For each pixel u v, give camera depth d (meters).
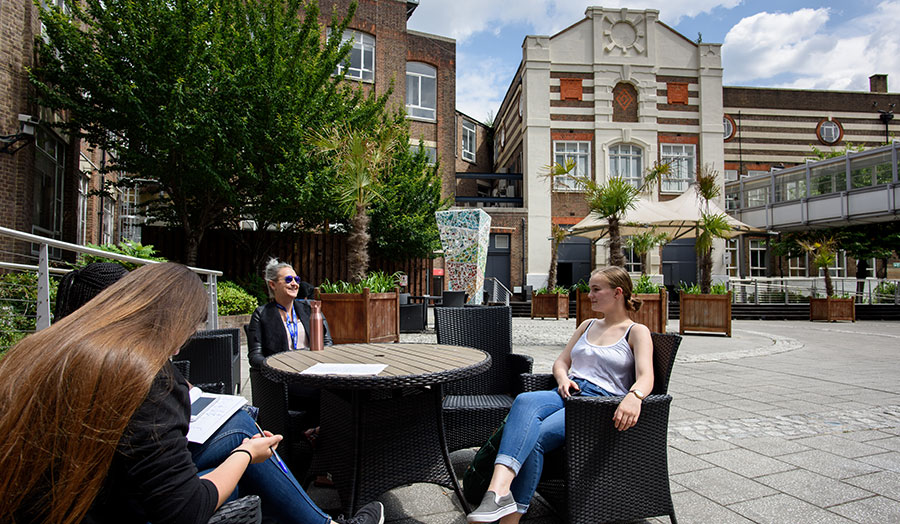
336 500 2.65
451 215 11.25
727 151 29.16
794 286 20.67
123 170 10.67
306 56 11.92
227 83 10.13
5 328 4.74
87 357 1.02
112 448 1.01
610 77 24.06
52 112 10.34
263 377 2.81
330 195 11.51
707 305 11.61
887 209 19.30
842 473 3.06
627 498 2.22
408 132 17.06
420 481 2.44
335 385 2.06
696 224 13.83
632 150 24.25
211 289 6.07
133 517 1.12
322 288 8.09
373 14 20.73
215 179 10.36
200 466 1.56
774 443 3.64
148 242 12.90
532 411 2.31
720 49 24.53
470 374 2.32
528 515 2.53
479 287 11.23
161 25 9.65
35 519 0.97
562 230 19.28
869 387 5.69
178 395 1.24
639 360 2.50
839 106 29.98
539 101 23.73
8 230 2.93
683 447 3.55
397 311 8.20
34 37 9.48
